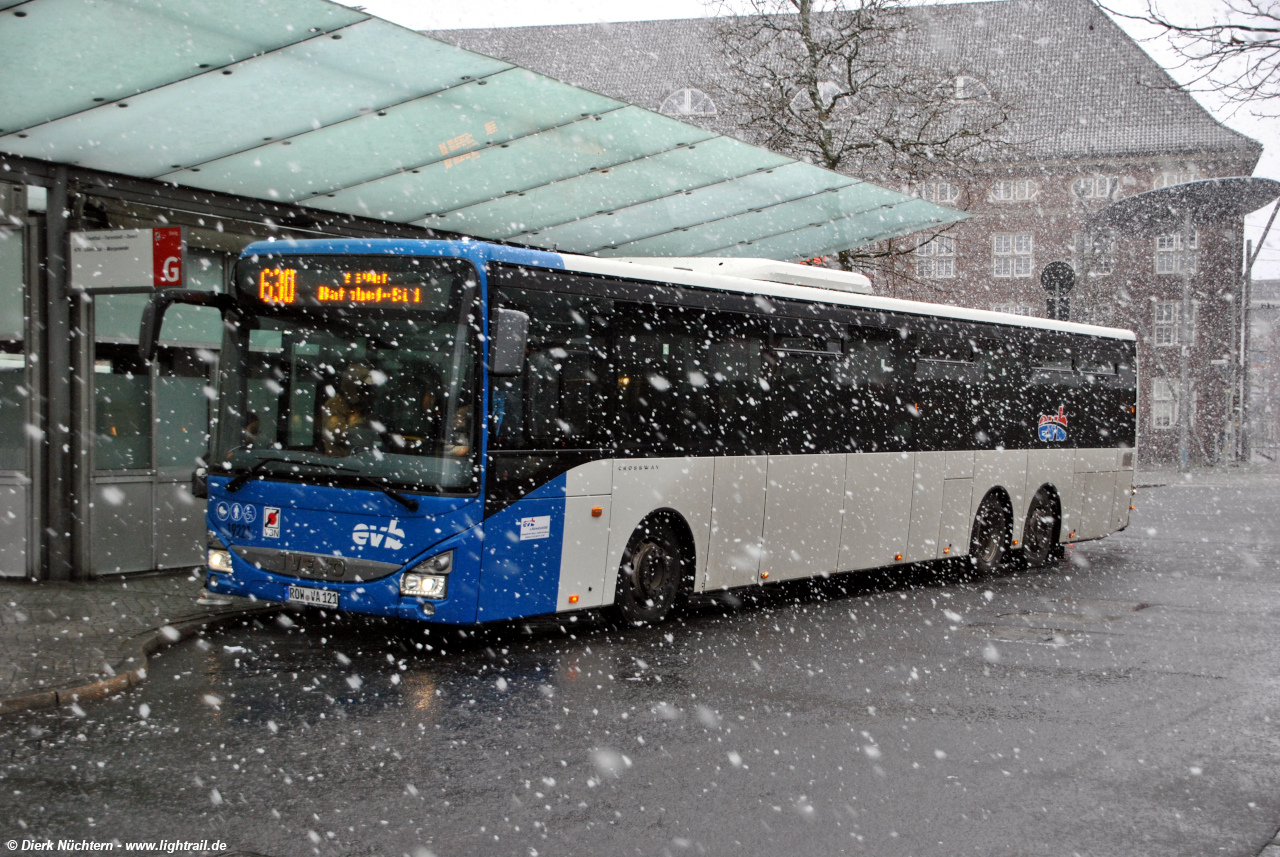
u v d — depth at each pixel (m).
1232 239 58.56
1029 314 57.47
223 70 10.01
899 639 10.81
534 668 9.07
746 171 15.02
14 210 12.09
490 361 9.31
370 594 9.19
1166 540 21.95
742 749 6.88
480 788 6.00
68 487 12.26
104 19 8.90
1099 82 58.34
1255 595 14.30
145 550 12.97
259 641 9.87
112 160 11.80
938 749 6.99
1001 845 5.38
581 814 5.64
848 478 13.58
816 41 27.23
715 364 11.75
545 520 9.84
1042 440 17.47
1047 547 17.70
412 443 9.27
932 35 54.12
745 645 10.30
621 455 10.62
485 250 9.44
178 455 13.32
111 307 12.77
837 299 13.54
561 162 13.74
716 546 11.79
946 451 15.34
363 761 6.43
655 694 8.26
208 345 13.61
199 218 13.05
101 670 8.17
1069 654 10.17
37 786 5.88
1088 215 50.69
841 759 6.72
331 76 10.42
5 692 7.48
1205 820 5.80
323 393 9.60
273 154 12.09
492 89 11.20
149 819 5.41
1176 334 59.41
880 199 17.03
